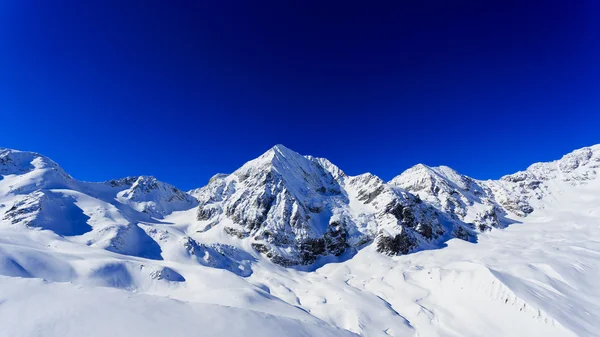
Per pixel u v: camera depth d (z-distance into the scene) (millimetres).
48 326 15867
